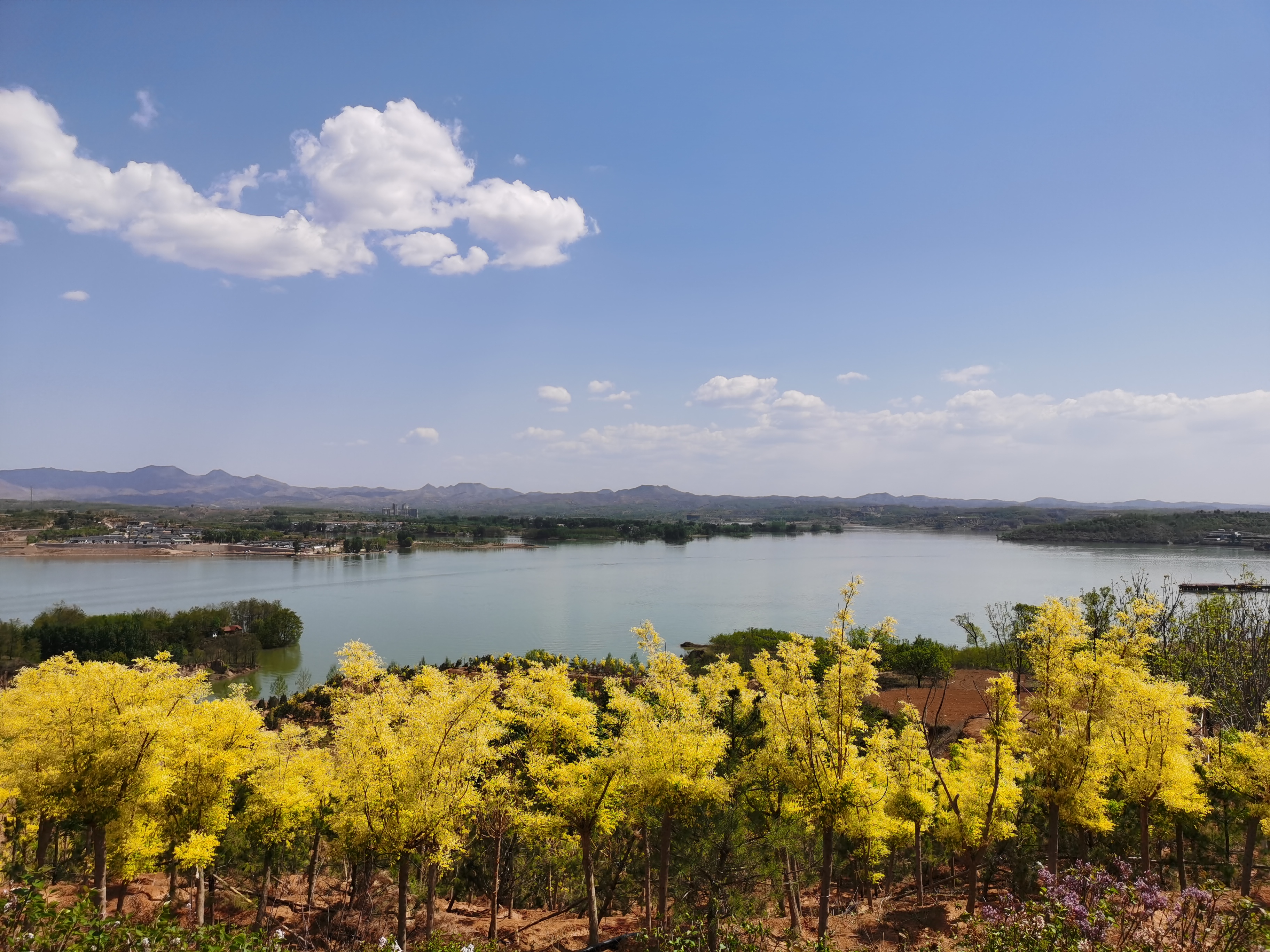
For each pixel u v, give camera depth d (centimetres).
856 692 1750
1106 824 1788
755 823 1925
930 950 1348
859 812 1769
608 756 1842
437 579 17738
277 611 10262
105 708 1653
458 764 1638
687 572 19350
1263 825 1839
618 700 1861
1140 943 945
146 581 16750
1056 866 1794
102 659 7838
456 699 1714
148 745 1636
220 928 1053
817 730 1711
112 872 1789
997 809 1877
